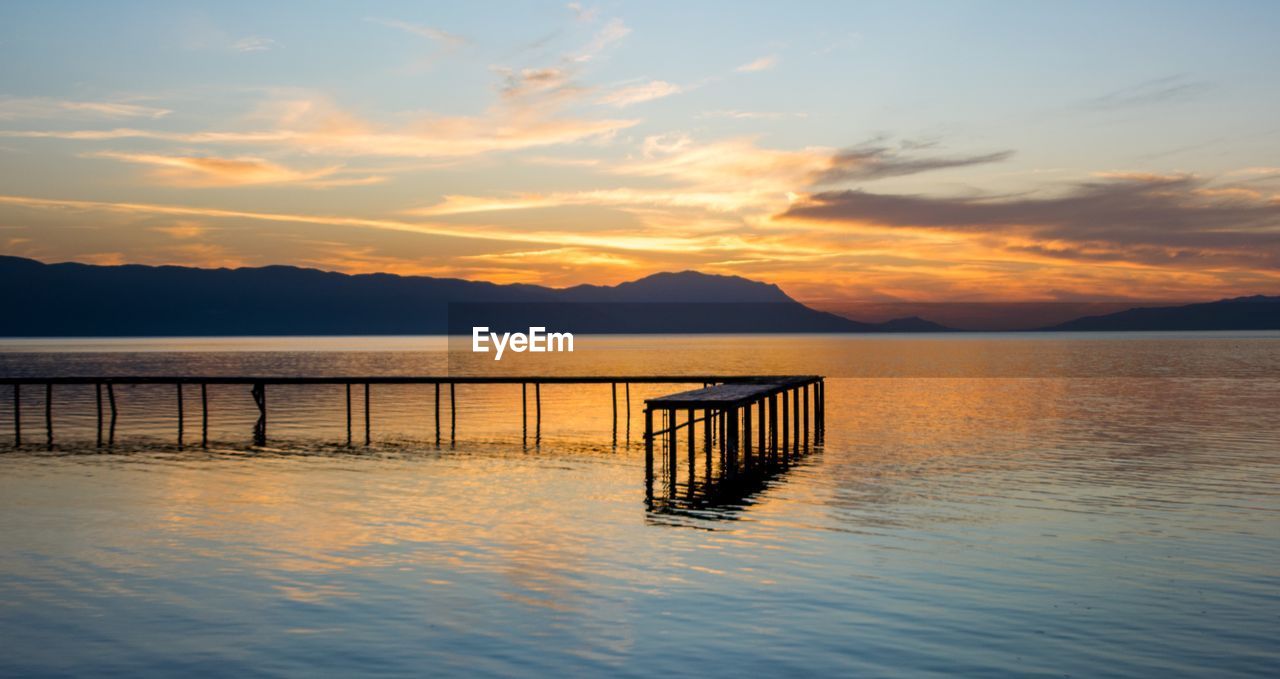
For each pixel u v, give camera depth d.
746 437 35.72
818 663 13.14
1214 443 39.81
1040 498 26.19
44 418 54.50
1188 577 17.56
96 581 17.66
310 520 23.31
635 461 35.19
